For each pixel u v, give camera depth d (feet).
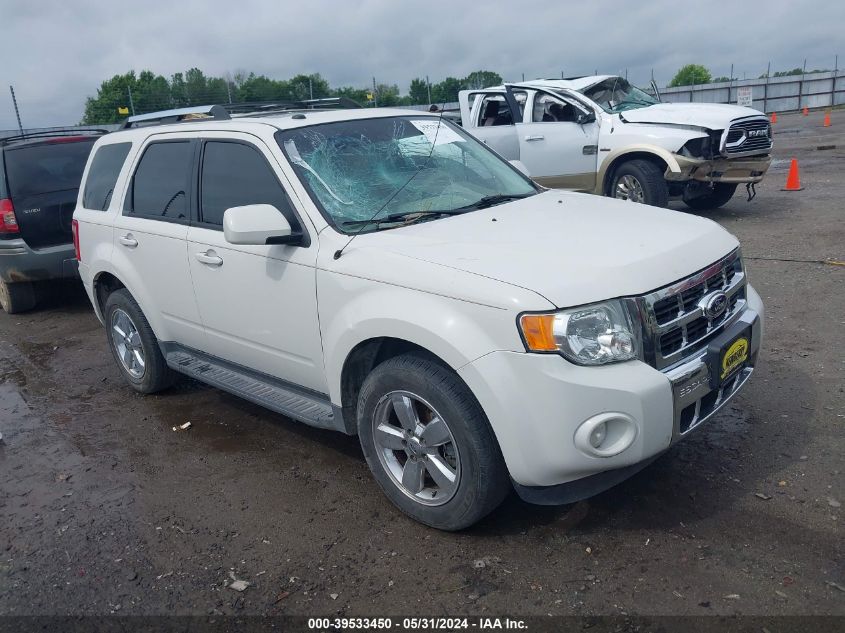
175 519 12.14
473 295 9.61
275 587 10.19
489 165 14.93
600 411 9.23
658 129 30.35
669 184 32.01
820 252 25.00
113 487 13.42
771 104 134.31
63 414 17.20
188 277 14.53
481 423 9.96
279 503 12.37
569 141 32.48
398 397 10.93
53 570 10.99
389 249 10.96
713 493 11.46
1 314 27.48
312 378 12.59
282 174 12.59
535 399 9.26
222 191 13.87
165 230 14.97
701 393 10.12
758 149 30.63
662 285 9.87
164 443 15.14
